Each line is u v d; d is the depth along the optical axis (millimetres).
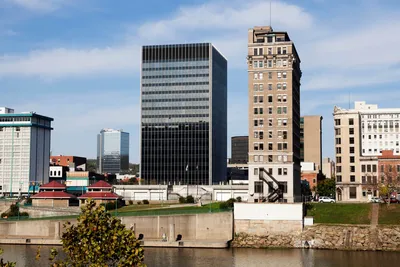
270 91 196500
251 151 195375
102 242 49031
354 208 166500
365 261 131250
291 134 193625
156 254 141750
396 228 152500
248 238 160500
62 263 51188
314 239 155625
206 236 164000
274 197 176750
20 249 154000
